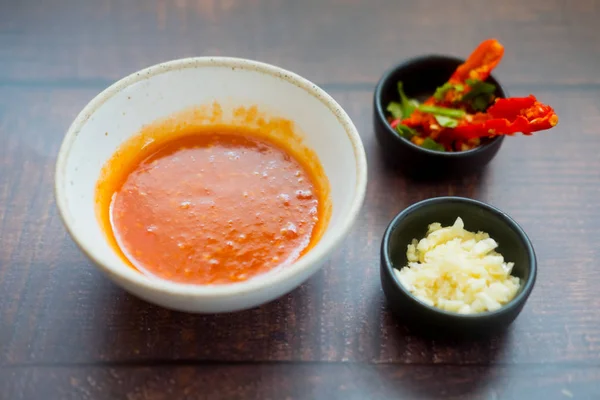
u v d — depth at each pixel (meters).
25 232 0.39
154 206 0.38
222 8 0.50
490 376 0.35
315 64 0.47
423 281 0.36
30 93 0.45
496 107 0.40
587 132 0.44
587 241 0.40
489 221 0.37
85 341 0.36
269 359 0.35
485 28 0.49
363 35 0.49
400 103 0.44
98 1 0.50
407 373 0.35
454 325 0.34
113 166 0.38
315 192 0.39
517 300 0.34
